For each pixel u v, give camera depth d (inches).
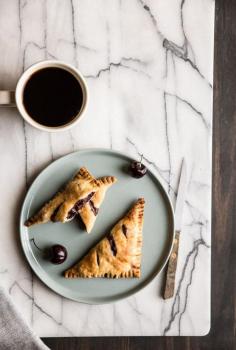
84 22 31.4
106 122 31.6
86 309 31.6
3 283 31.1
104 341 33.4
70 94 29.1
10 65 31.1
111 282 31.2
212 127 33.4
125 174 31.1
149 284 31.3
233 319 34.1
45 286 31.4
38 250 30.7
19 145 31.2
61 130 28.9
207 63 32.0
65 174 30.8
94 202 30.4
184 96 32.0
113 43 31.6
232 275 33.9
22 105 28.8
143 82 31.7
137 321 31.8
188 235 32.2
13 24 31.1
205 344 34.1
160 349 33.7
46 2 31.2
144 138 31.8
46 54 31.3
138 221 30.8
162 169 31.9
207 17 32.0
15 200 31.2
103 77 31.5
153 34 31.8
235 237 33.9
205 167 32.1
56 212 30.1
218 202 33.8
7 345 30.2
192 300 32.1
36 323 31.3
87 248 31.1
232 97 33.5
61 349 33.3
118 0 31.5
